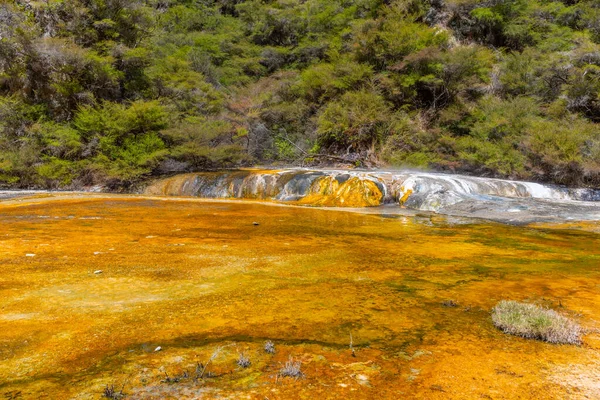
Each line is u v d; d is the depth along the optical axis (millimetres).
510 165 17828
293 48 36125
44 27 21016
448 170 20062
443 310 3449
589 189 14797
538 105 20984
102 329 2924
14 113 19031
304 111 25969
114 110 19188
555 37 25875
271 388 2143
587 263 5348
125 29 22875
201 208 11305
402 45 23234
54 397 2031
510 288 4152
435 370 2371
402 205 12609
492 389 2156
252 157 22562
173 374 2281
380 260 5402
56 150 18891
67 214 9680
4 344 2646
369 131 22125
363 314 3314
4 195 14750
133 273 4504
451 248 6320
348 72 23766
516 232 7941
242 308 3418
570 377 2307
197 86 24125
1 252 5445
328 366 2404
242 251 5809
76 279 4223
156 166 19719
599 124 18438
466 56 22266
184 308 3400
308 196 13961
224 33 38688
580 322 3211
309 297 3748
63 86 19516
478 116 21641
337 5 36000
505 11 29000
